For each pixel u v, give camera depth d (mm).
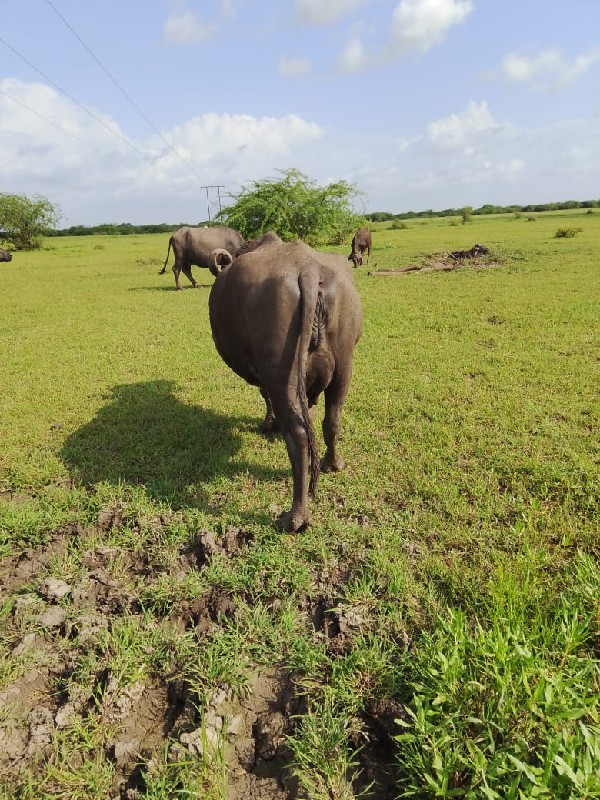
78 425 5805
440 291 12953
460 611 2689
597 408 5387
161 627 2971
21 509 4102
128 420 5875
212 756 2273
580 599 2795
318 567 3381
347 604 3027
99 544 3721
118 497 4277
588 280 13016
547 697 2111
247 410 6047
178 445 5211
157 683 2705
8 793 2166
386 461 4648
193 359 8188
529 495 3971
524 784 1925
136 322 11211
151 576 3410
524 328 8812
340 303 3539
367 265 19984
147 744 2406
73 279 20250
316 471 3527
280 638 2840
